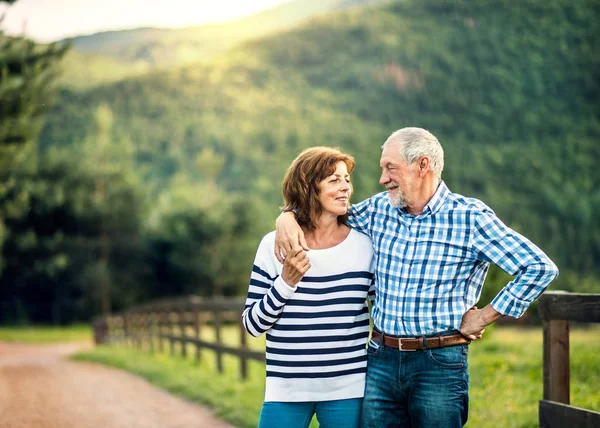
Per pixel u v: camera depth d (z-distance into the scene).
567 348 3.78
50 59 10.62
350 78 125.06
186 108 118.19
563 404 3.69
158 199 41.09
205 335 18.55
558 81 98.50
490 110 97.06
